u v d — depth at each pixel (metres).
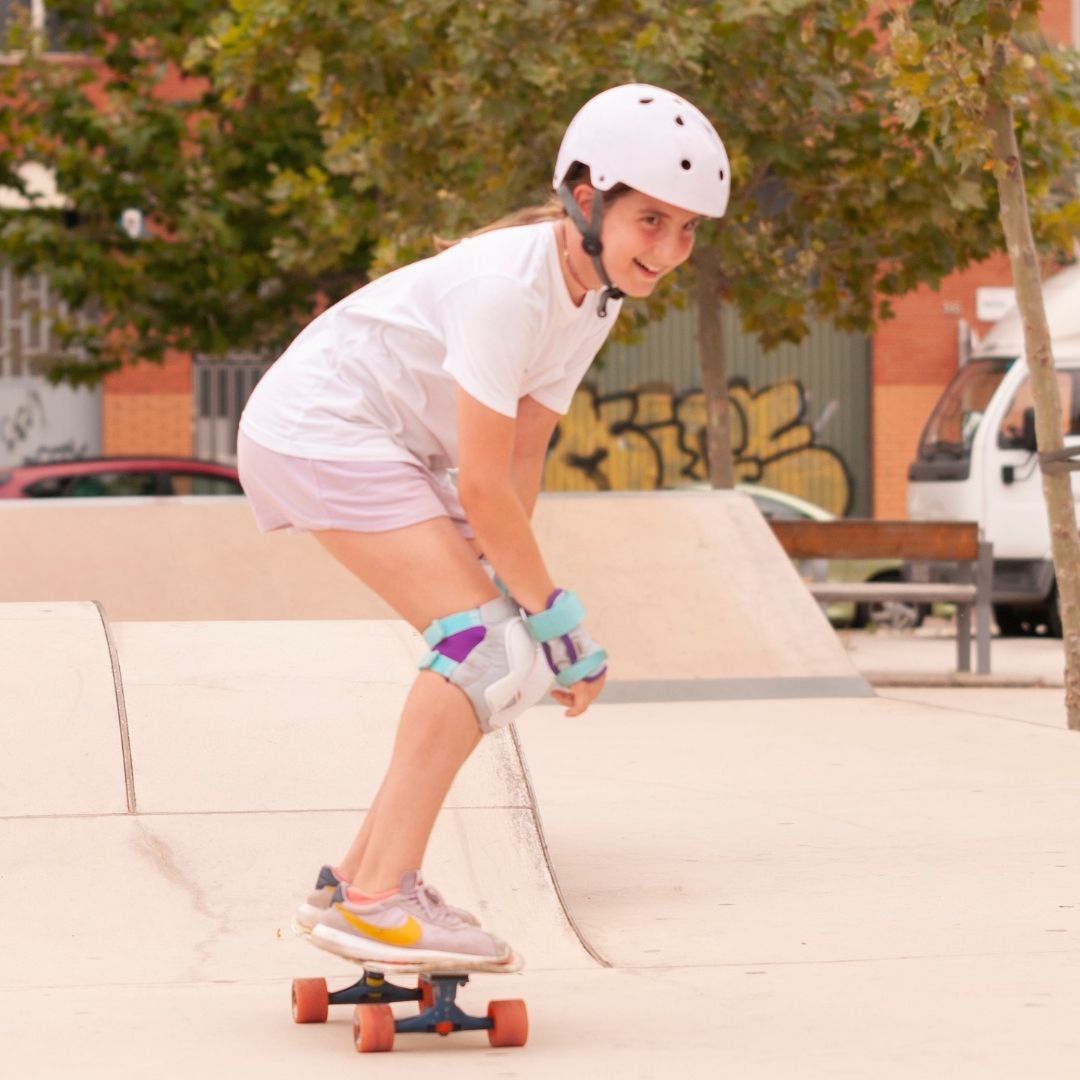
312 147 24.36
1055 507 11.73
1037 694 16.03
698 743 10.15
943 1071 4.32
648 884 6.64
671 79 16.44
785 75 16.62
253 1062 4.44
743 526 14.05
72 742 6.95
